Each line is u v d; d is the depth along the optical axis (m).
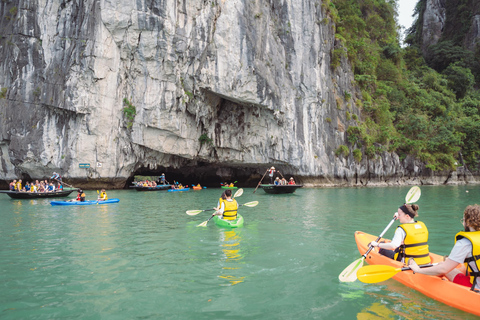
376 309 4.03
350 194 20.98
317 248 6.87
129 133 23.73
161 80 23.38
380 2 41.53
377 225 9.61
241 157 27.89
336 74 30.69
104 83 22.67
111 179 23.95
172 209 13.29
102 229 8.93
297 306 4.10
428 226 9.55
